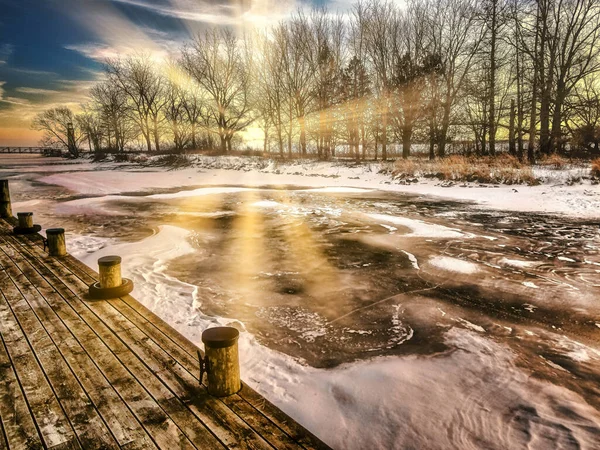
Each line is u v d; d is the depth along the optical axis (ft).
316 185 81.35
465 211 48.08
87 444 8.70
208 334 10.89
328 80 128.06
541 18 88.43
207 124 170.19
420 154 138.72
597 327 17.13
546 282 22.93
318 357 14.61
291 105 139.74
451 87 106.83
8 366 12.14
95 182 89.25
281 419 9.72
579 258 27.76
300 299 20.38
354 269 25.48
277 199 60.23
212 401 10.41
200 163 127.03
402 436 10.47
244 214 46.85
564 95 92.12
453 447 10.08
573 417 11.22
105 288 18.06
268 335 16.35
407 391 12.46
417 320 17.87
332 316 18.30
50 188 77.15
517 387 12.70
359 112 124.88
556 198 53.52
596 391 12.50
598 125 100.22
